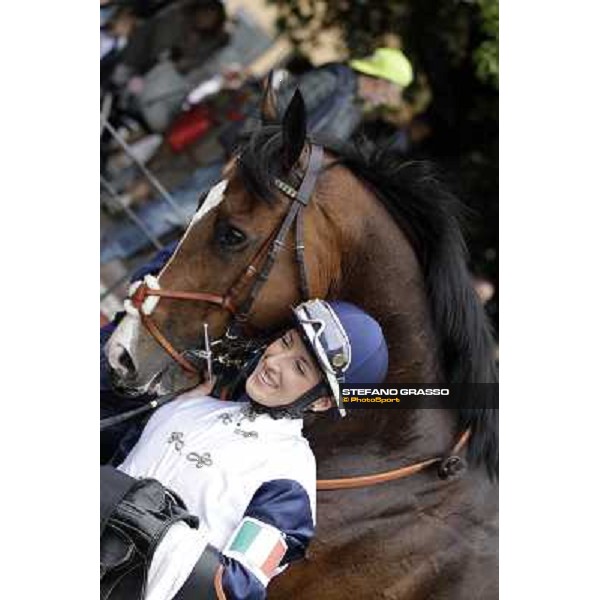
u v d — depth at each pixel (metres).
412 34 5.56
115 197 5.57
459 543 5.30
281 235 4.89
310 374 4.74
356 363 4.83
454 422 5.26
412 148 5.43
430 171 5.19
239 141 5.26
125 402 5.21
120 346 5.01
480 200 5.41
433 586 5.29
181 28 5.64
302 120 4.80
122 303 5.43
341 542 5.18
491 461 5.33
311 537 4.71
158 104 5.65
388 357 5.14
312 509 4.70
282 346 4.79
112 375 5.05
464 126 5.47
